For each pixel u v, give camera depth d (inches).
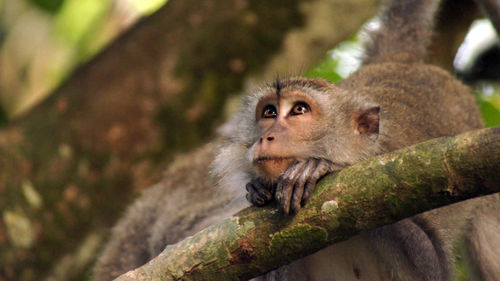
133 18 619.5
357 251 350.0
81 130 431.2
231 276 239.9
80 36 625.6
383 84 434.0
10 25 637.3
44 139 432.1
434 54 503.2
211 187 444.5
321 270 351.6
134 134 436.5
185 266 241.4
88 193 429.7
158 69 441.7
